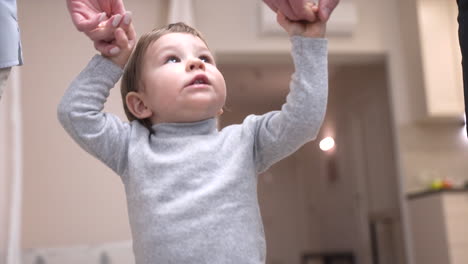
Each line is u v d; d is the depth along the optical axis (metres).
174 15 2.72
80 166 2.73
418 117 3.24
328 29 3.27
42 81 2.79
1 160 2.08
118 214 2.70
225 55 3.28
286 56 3.33
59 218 2.68
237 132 0.87
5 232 2.09
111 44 0.88
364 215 4.62
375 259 4.25
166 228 0.77
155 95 0.86
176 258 0.76
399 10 3.43
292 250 6.68
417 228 3.06
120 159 0.87
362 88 4.57
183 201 0.78
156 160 0.82
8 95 2.20
